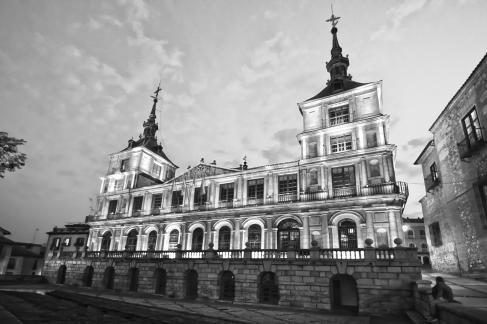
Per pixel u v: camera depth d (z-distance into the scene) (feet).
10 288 106.11
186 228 116.98
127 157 154.30
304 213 93.71
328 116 105.91
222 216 109.91
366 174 89.66
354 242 85.30
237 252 88.28
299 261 75.61
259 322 54.24
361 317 61.52
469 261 73.41
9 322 32.42
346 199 87.56
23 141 64.54
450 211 83.15
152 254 105.91
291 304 73.51
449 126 81.87
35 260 189.57
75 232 160.86
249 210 103.91
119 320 51.42
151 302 79.10
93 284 115.55
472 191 70.90
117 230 136.36
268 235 98.17
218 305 76.48
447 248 86.22
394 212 81.87
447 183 84.28
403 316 60.80
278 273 77.36
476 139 68.74
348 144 98.32
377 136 93.20
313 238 90.53
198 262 91.45
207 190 119.85
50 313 53.26
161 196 133.28
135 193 140.15
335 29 134.51
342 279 79.20
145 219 129.39
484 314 23.88
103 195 149.48
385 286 65.10
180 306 72.79
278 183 105.40
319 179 96.78
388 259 66.44
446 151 84.23
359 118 99.19
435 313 36.78
